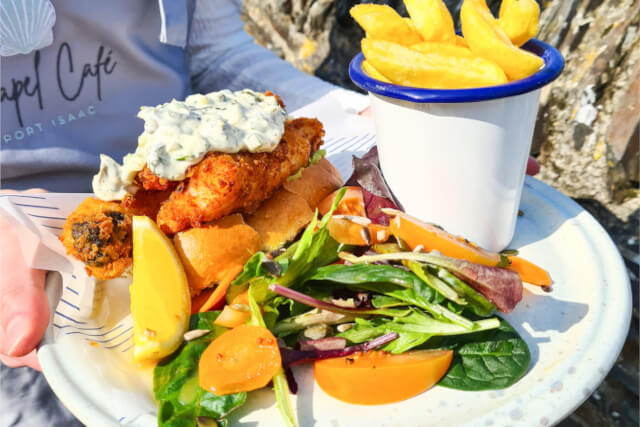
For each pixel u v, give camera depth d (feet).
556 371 0.91
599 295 1.02
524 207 1.25
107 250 1.03
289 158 1.15
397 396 0.91
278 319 1.03
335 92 1.67
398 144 1.08
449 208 1.09
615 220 1.74
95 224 1.03
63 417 1.44
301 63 2.52
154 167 1.03
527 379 0.92
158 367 0.97
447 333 0.94
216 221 1.08
